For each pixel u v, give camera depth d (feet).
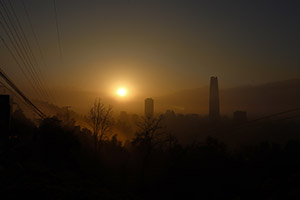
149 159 150.41
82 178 96.89
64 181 76.33
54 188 61.93
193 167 132.16
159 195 119.24
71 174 98.94
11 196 51.65
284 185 87.10
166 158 147.23
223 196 107.45
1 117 91.91
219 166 129.80
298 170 103.40
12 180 63.00
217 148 145.18
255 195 95.09
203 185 120.26
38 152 132.98
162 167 143.95
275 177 101.45
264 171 117.70
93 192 69.92
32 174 74.38
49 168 95.61
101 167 156.76
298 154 124.36
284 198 80.12
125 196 83.30
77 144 153.28
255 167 122.93
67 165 126.62
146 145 139.64
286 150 135.74
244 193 101.30
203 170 129.49
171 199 114.83
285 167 113.70
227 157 142.20
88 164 153.07
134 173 151.43
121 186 118.52
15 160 85.40
